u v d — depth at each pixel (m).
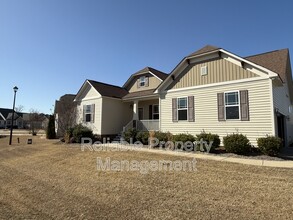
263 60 15.47
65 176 8.15
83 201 5.71
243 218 4.31
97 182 7.14
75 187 6.85
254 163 8.49
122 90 21.84
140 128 17.81
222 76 12.85
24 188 7.13
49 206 5.54
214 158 9.57
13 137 28.05
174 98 15.04
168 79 15.42
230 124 12.20
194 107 13.91
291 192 5.41
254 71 11.59
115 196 5.88
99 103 18.86
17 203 5.88
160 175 7.34
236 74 12.27
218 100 12.84
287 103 17.42
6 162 11.55
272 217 4.29
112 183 6.91
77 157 10.99
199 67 13.99
